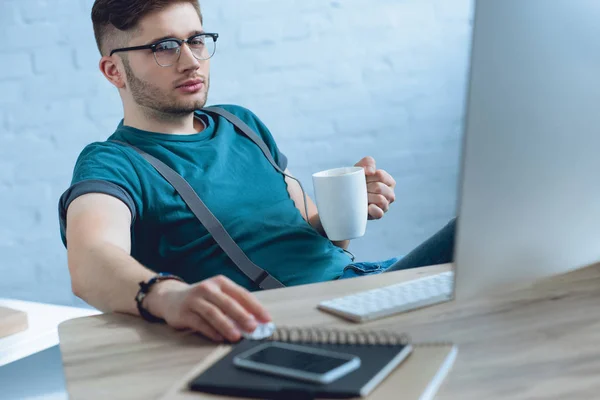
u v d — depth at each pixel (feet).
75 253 3.73
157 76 5.23
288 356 2.24
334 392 1.98
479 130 2.43
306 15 8.33
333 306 2.90
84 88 8.14
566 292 2.88
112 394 2.23
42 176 8.19
